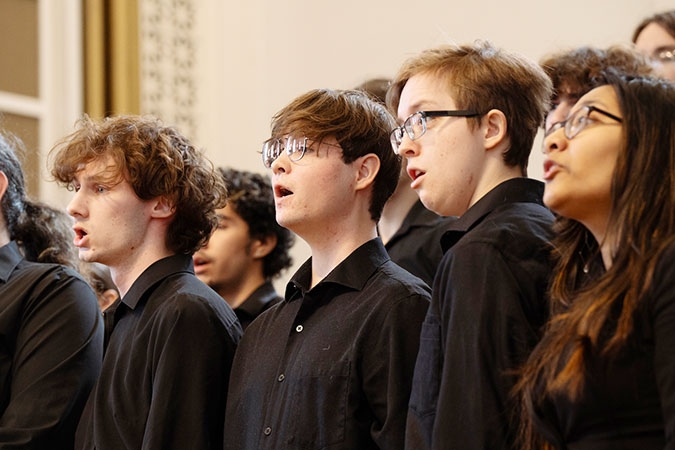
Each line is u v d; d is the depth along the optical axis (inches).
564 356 91.8
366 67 320.5
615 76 99.4
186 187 143.9
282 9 331.9
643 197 92.0
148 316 135.6
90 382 146.8
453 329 102.0
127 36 312.8
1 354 145.7
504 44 305.6
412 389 108.0
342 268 125.2
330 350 118.9
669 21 180.9
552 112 129.6
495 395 98.2
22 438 137.6
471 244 105.1
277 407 119.7
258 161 324.5
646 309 88.4
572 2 301.4
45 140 301.4
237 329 137.1
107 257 141.2
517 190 114.3
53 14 308.7
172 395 127.0
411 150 118.2
